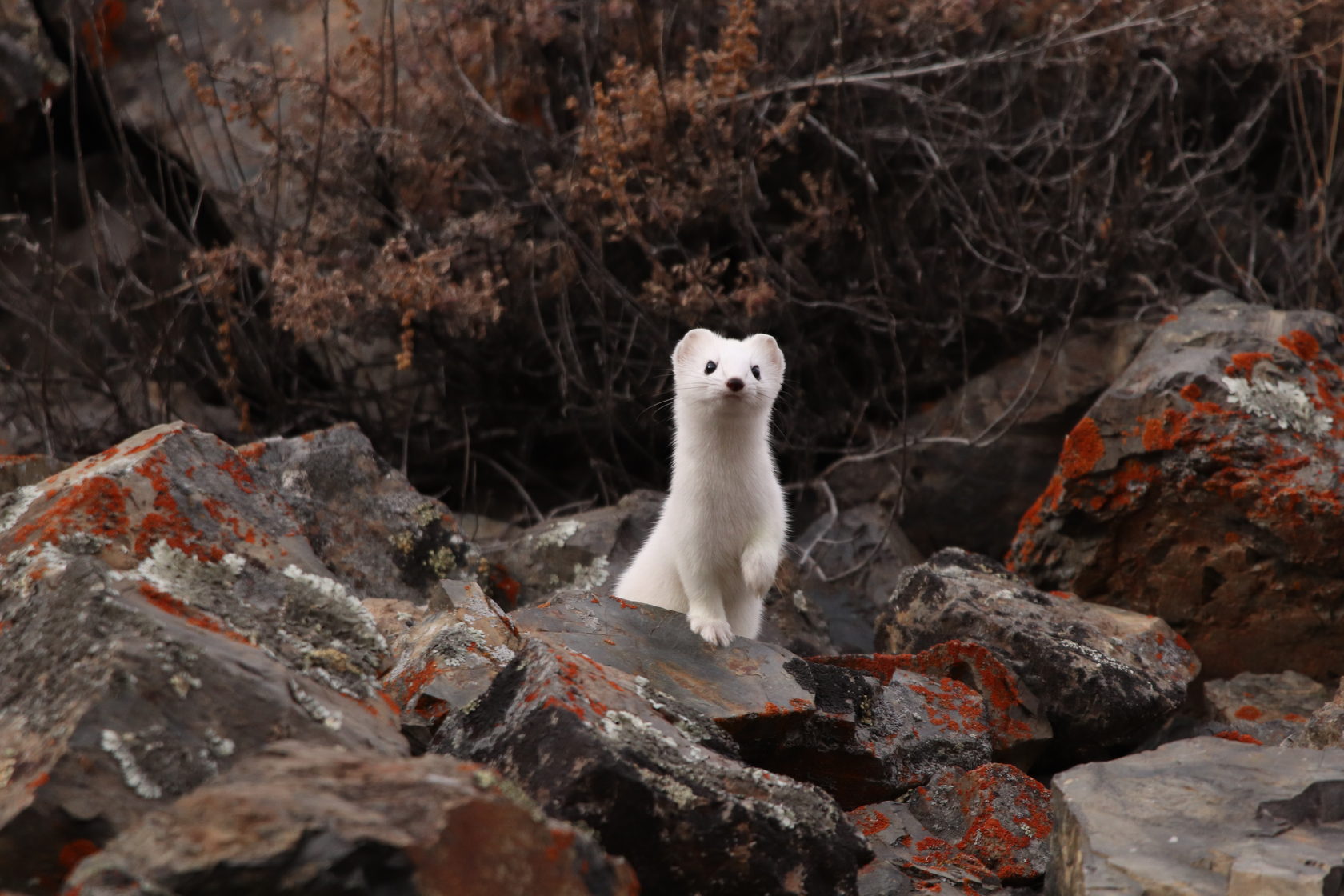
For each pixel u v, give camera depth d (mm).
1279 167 16891
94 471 7180
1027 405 13422
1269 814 5887
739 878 5738
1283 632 10633
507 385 15148
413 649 7609
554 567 11719
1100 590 11289
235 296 15250
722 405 8398
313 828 4336
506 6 14594
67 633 5723
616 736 5930
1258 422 10555
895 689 8461
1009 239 14359
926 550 14305
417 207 14539
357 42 14469
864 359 15273
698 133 13789
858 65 14617
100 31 16047
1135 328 13914
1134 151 15414
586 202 13578
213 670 5684
